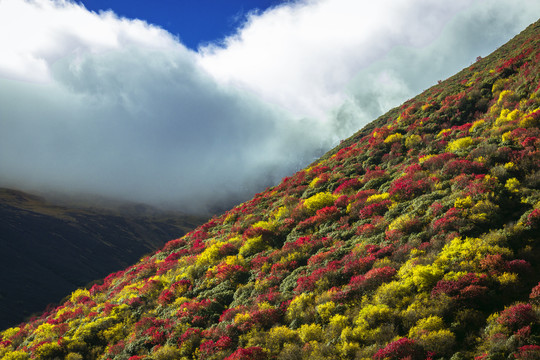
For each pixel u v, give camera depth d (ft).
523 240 43.34
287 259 65.16
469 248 43.11
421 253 47.70
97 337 69.36
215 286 68.90
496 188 55.42
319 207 84.33
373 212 68.23
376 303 41.47
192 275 79.41
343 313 43.60
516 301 34.94
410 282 41.98
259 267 68.28
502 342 30.14
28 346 76.33
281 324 48.14
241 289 62.54
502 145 67.97
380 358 33.06
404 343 32.94
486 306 36.04
